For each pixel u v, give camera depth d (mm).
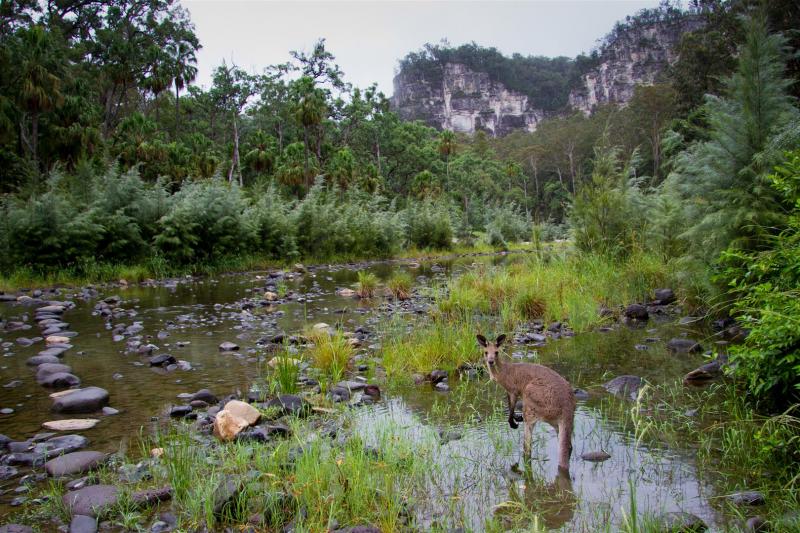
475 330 9258
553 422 4684
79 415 5984
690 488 4117
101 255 19312
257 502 3924
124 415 5945
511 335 9406
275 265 25188
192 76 51812
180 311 12812
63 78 34594
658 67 177625
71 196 19766
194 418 5848
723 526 3578
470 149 105750
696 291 10305
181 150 43938
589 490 4156
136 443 5184
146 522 3785
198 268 21812
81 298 15000
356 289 16375
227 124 62219
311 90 42844
